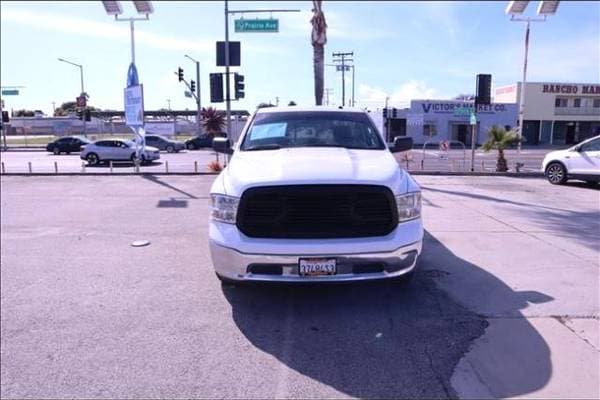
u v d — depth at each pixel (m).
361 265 4.29
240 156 5.39
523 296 4.95
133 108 19.83
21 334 4.30
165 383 3.47
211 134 46.34
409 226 4.46
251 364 3.71
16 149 46.38
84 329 4.38
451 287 5.25
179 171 20.98
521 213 9.63
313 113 6.32
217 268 4.48
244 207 4.35
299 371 3.60
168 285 5.50
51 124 80.94
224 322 4.46
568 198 11.78
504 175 17.73
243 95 19.89
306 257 4.21
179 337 4.18
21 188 14.70
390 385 3.39
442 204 10.84
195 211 10.48
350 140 5.85
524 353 3.78
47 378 3.58
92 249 7.20
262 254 4.23
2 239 7.88
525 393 3.25
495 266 5.98
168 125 61.84
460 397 3.24
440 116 50.78
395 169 4.81
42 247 7.34
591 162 13.73
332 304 4.83
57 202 11.88
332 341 4.05
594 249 6.77
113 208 10.92
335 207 4.31
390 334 4.16
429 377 3.48
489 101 18.67
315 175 4.39
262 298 5.02
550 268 5.88
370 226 4.36
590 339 3.98
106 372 3.64
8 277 5.90
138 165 20.09
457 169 21.19
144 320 4.54
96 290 5.39
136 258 6.67
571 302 4.77
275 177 4.40
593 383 3.35
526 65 18.92
